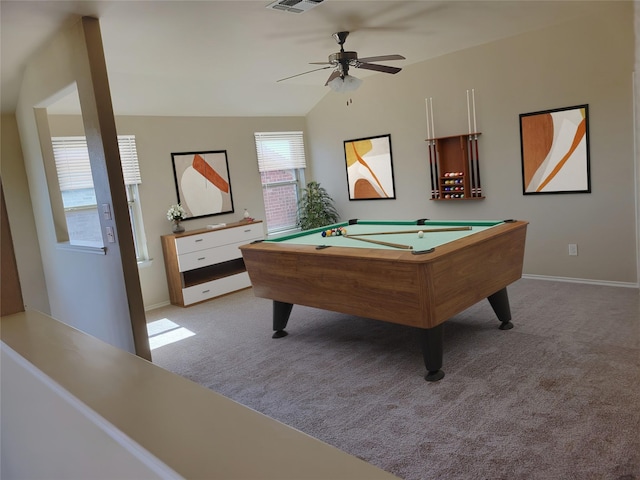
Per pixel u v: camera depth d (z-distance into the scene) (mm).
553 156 4879
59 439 1229
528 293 4723
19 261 4996
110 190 3465
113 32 3717
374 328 4246
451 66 5477
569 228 4902
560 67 4711
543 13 4348
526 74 4938
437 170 5715
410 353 3596
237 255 6078
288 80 6000
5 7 2998
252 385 3309
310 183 6957
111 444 903
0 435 1875
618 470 2059
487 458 2240
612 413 2492
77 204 5148
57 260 4688
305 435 762
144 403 956
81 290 4301
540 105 4898
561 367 3078
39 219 4922
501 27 4664
